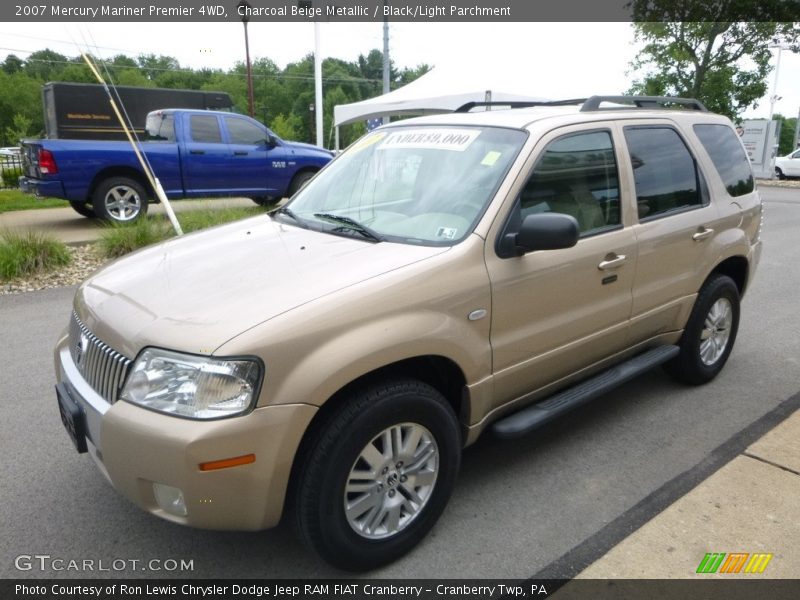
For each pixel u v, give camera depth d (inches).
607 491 131.5
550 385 135.5
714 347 182.1
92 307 109.7
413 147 141.4
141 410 91.8
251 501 92.5
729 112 853.2
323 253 115.3
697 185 167.0
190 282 108.0
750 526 118.8
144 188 437.1
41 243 314.3
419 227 122.6
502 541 116.0
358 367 96.8
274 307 96.3
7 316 248.2
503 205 119.0
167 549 114.7
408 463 108.4
